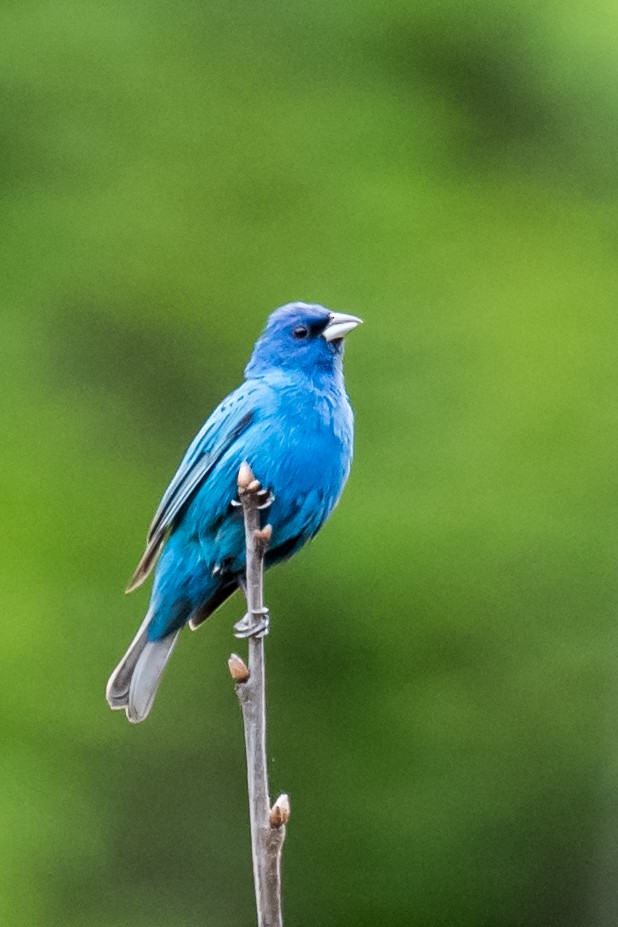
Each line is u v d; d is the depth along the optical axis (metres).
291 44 15.79
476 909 12.84
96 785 13.04
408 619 13.08
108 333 14.89
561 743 12.98
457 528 13.22
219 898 13.31
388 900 12.85
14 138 15.36
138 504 14.02
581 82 15.59
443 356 14.11
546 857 12.91
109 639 13.23
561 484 13.44
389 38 15.77
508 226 15.02
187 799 13.43
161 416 14.68
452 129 15.55
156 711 13.48
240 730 13.65
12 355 14.72
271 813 5.66
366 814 12.91
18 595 13.20
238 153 15.31
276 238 14.95
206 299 14.80
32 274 14.99
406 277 14.63
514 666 13.05
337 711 13.12
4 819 12.66
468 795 12.88
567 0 15.72
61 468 14.12
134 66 15.58
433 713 12.97
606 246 14.97
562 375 13.98
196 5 15.85
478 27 15.73
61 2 15.61
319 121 15.43
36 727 12.93
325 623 13.19
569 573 13.20
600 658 13.05
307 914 12.91
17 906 12.41
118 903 12.93
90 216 15.11
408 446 13.65
